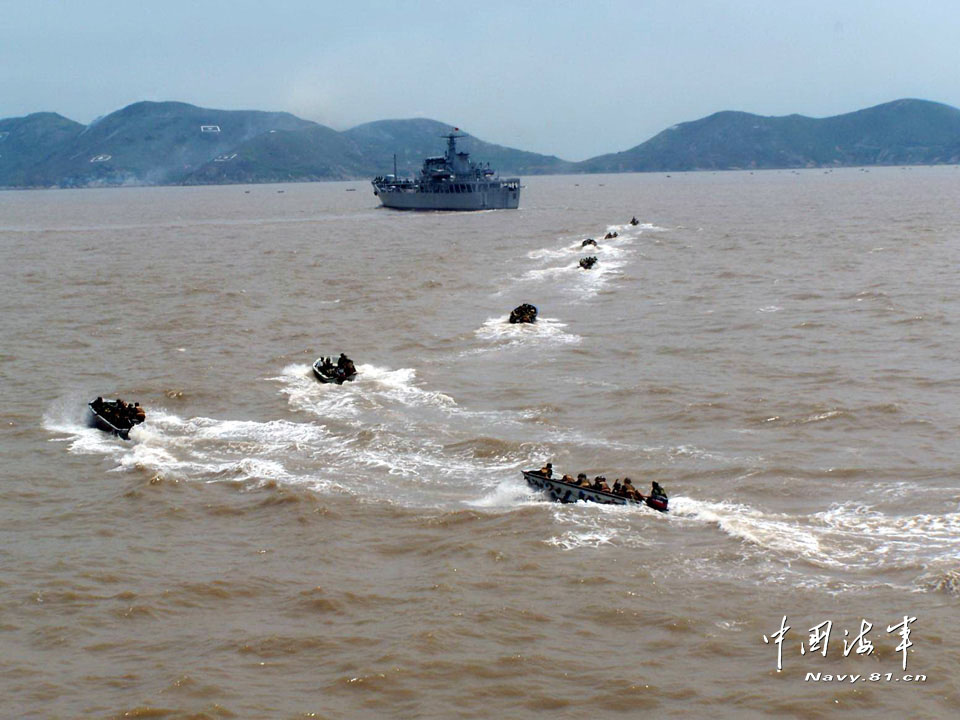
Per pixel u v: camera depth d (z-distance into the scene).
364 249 157.50
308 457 52.56
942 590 35.75
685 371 67.50
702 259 127.06
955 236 143.25
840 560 38.69
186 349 78.19
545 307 94.94
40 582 38.81
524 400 62.06
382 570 39.38
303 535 42.72
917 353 69.56
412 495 47.03
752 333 78.62
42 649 34.03
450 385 66.06
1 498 47.94
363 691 31.03
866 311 84.81
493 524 43.25
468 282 113.12
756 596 36.03
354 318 90.88
